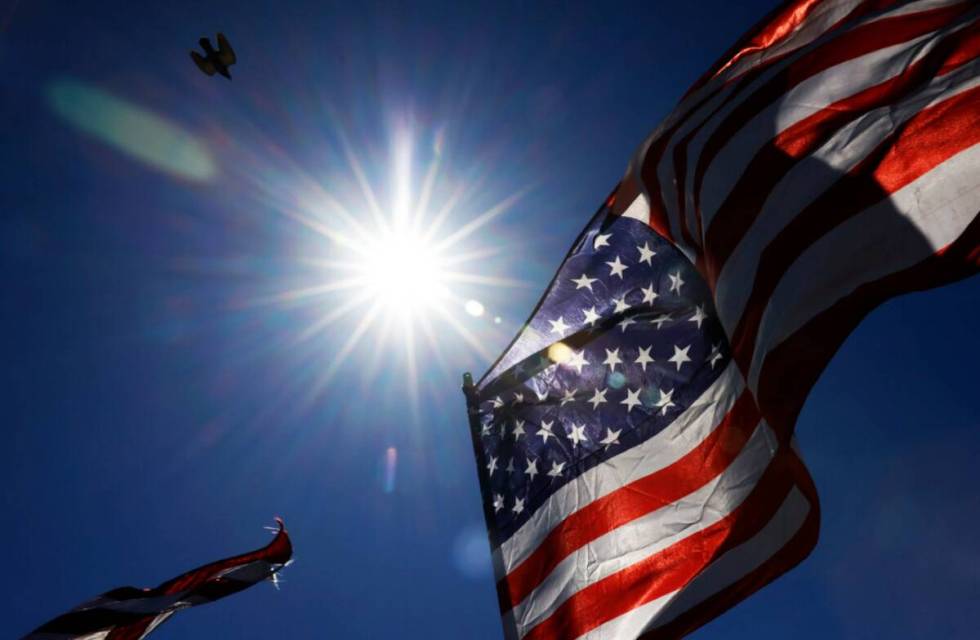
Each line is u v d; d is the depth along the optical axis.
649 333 7.98
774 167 6.57
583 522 7.43
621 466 7.55
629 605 6.86
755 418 6.98
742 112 7.08
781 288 6.11
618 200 8.77
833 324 5.75
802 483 5.83
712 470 7.08
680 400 7.54
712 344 7.60
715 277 6.79
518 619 7.41
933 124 5.90
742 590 6.47
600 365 8.09
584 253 8.70
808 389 5.68
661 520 7.09
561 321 8.51
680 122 7.96
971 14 6.18
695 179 7.30
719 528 6.84
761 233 6.43
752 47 7.60
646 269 8.27
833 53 6.73
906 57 6.36
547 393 8.27
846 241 5.92
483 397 8.68
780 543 6.46
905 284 5.58
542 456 8.01
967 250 5.44
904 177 5.85
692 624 6.47
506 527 7.91
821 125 6.48
